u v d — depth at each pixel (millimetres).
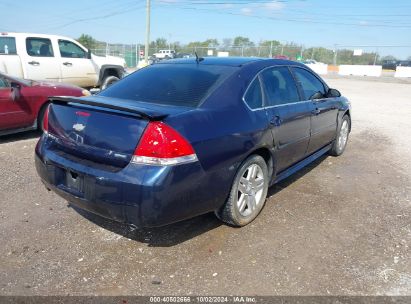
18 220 3811
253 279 2953
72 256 3217
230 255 3268
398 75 36969
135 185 2795
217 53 44281
